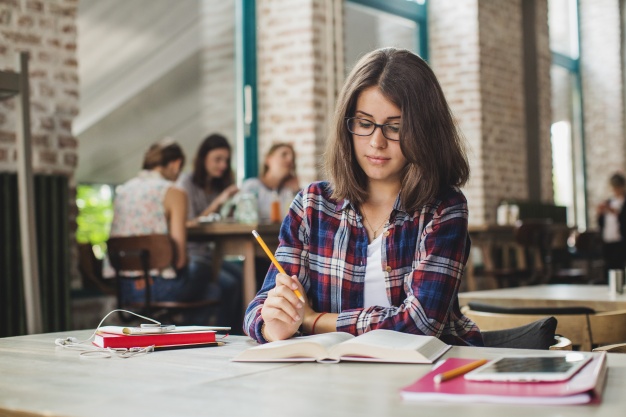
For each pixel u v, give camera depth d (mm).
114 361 1422
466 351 1449
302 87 6812
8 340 1765
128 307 4613
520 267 7742
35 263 3863
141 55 6270
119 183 6043
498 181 9062
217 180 5668
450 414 945
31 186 3826
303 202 1943
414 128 1795
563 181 11664
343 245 1875
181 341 1619
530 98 9875
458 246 1801
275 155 5871
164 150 4855
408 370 1269
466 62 8805
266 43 6984
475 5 8742
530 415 932
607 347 1802
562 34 11844
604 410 950
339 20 7082
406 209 1837
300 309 1656
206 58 6762
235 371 1294
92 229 5766
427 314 1696
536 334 1917
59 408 1019
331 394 1079
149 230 4574
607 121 12078
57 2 4879
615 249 9508
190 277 4566
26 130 3803
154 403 1035
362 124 1840
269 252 1723
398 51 1860
